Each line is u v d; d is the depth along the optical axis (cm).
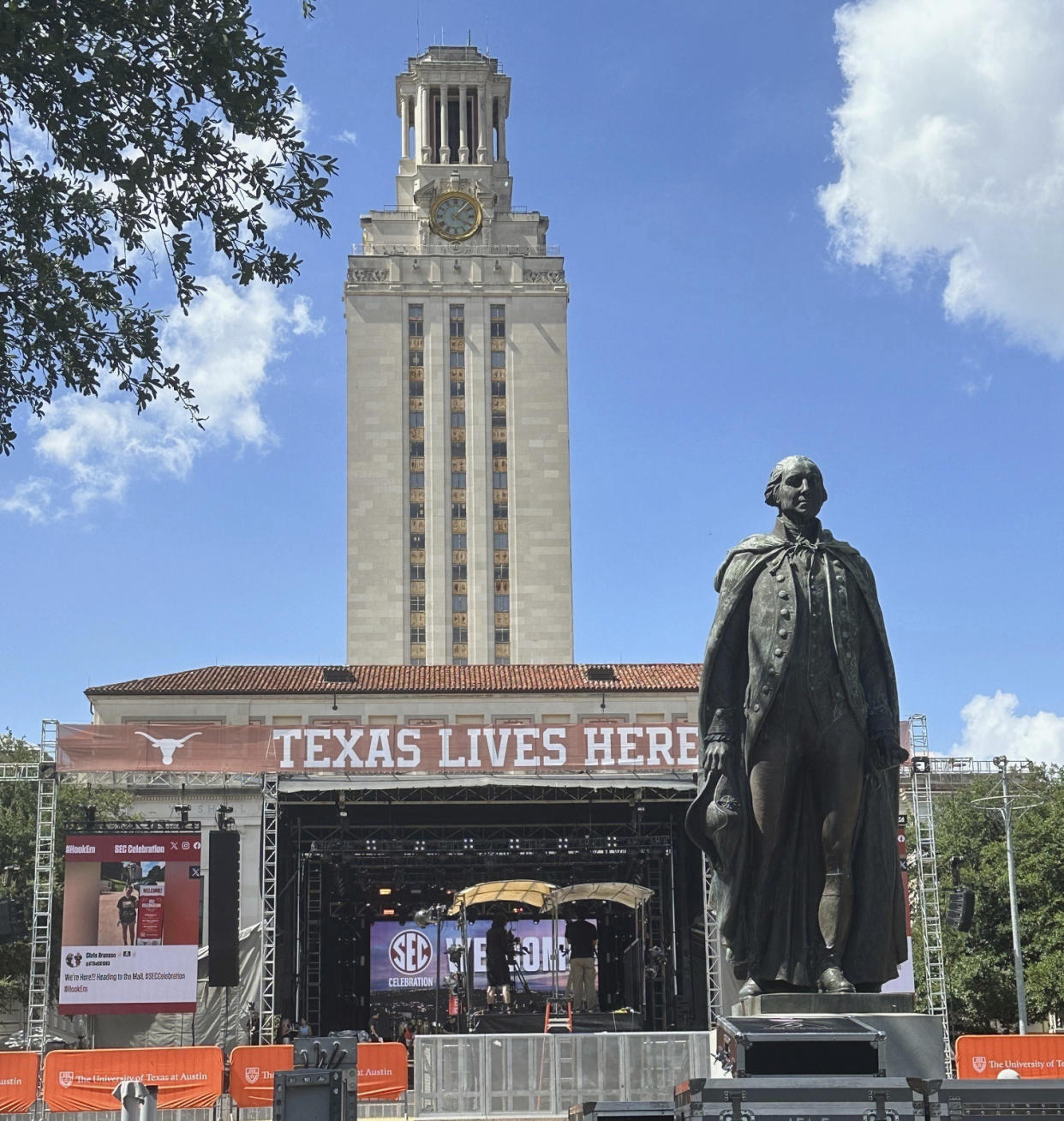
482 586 12356
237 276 1462
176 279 1459
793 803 1066
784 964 1059
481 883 4906
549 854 4903
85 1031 4616
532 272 12988
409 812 5103
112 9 1309
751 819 1059
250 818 6131
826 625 1043
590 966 4966
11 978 4841
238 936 4159
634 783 4491
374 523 12431
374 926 5359
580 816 5156
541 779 4456
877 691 1067
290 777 4406
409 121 13825
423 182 13212
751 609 1062
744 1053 816
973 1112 708
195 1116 2758
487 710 7969
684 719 7988
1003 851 5069
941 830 5322
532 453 12675
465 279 12912
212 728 4397
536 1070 2114
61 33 1282
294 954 4981
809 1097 702
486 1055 2133
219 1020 4447
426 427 12644
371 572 12338
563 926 5303
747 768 1059
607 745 4525
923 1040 959
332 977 5647
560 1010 3909
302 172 1434
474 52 13625
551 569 12462
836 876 1041
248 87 1367
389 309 12838
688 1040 2133
